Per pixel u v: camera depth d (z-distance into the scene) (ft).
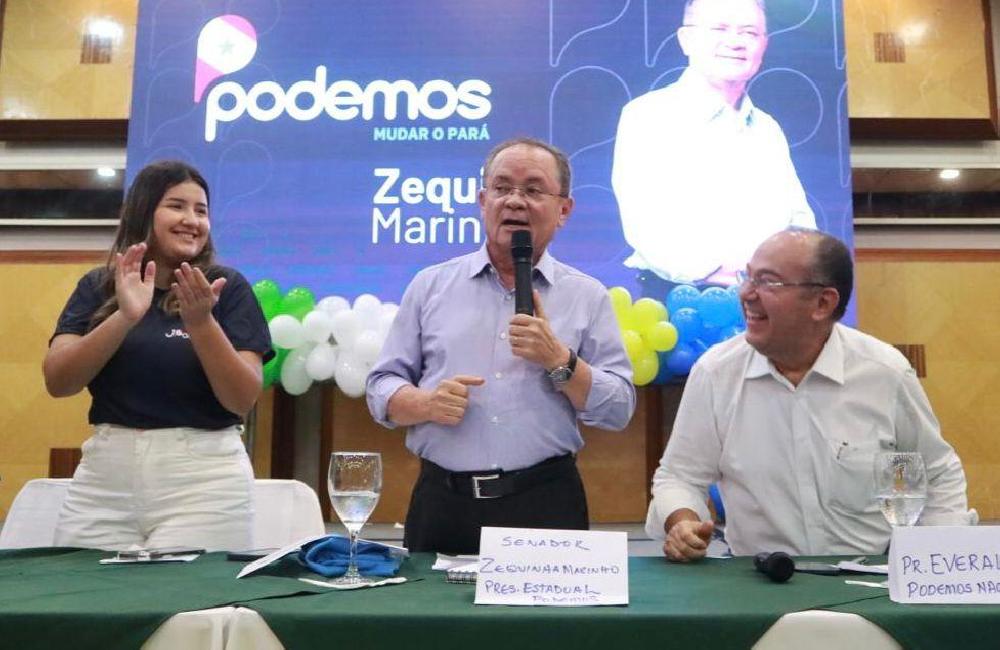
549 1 12.07
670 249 11.50
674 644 3.02
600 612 3.09
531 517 5.53
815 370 5.77
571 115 11.84
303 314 11.34
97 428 5.77
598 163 11.71
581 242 11.57
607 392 5.57
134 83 12.14
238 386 5.57
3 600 3.29
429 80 11.99
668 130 11.74
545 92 11.90
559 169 6.05
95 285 6.08
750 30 11.93
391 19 12.16
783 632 3.06
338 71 12.08
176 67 12.17
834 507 5.74
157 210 6.07
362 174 11.85
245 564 4.40
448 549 5.57
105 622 3.01
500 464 5.62
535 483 5.59
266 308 11.26
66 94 13.37
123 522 5.52
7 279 13.20
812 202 11.58
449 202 11.74
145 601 3.25
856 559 4.88
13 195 14.02
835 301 5.56
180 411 5.69
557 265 6.31
